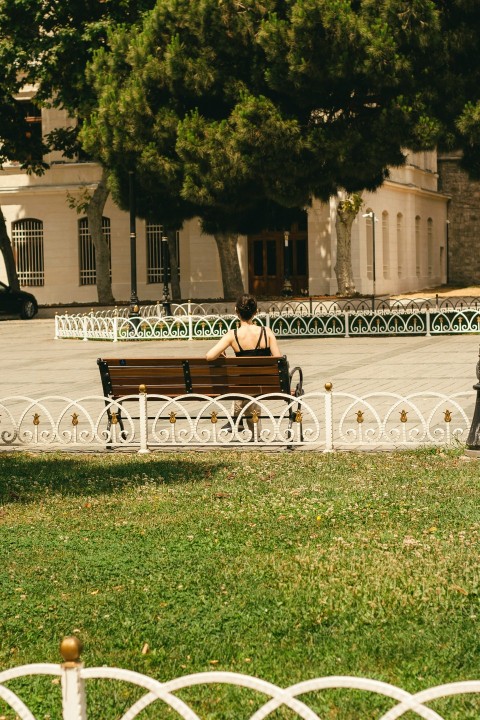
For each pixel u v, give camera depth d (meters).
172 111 27.56
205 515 7.82
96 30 33.62
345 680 2.86
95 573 6.42
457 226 58.81
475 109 26.28
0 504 8.53
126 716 2.90
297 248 45.59
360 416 10.84
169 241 45.34
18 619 5.64
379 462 9.91
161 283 46.78
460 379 16.81
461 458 9.96
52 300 48.00
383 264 48.50
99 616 5.64
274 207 35.53
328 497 8.34
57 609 5.79
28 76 36.94
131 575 6.36
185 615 5.61
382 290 47.66
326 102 26.78
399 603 5.69
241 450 10.97
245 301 11.39
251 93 26.86
